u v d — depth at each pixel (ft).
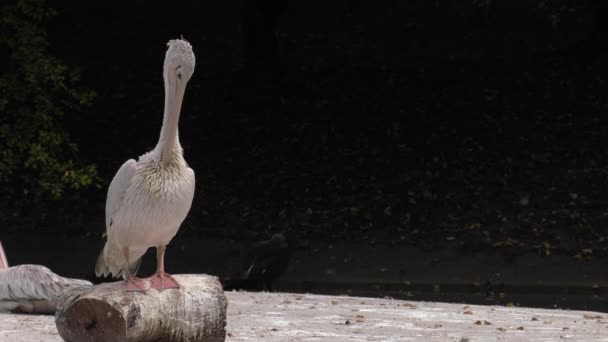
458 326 34.53
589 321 38.34
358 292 60.13
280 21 108.58
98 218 73.87
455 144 81.30
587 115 83.51
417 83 91.56
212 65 98.12
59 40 103.35
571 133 81.25
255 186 77.71
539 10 105.19
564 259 63.82
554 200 72.38
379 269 63.05
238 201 75.66
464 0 109.19
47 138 62.34
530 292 59.88
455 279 61.11
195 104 89.51
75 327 22.36
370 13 109.60
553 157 78.28
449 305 42.65
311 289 60.80
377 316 36.60
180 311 22.89
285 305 39.55
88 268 64.23
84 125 87.20
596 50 92.27
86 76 95.96
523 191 73.92
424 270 62.80
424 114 86.02
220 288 23.70
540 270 62.23
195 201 75.61
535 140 80.79
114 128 86.99
